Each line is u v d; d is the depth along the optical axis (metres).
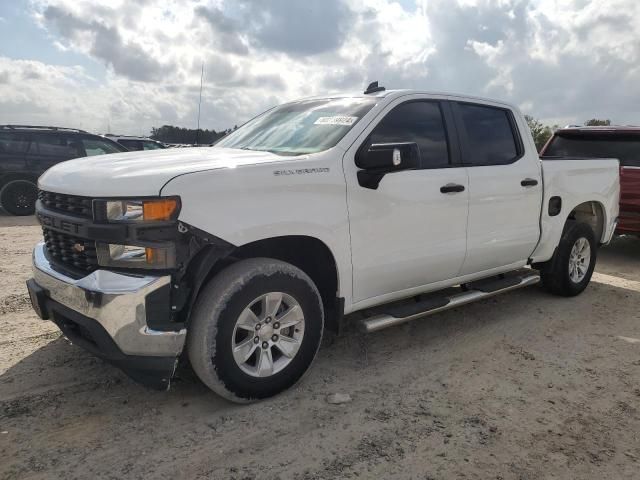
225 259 3.27
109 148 11.88
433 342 4.32
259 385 3.16
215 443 2.81
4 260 6.71
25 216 11.19
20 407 3.10
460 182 4.14
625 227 7.79
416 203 3.83
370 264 3.63
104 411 3.10
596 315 5.12
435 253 4.03
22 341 4.05
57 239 3.21
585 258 5.71
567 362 4.00
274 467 2.63
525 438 2.95
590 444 2.91
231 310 2.97
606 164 5.92
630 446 2.90
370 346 4.20
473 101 4.52
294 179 3.19
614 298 5.73
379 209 3.62
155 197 2.75
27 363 3.67
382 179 3.62
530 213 4.88
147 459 2.66
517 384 3.61
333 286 3.56
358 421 3.07
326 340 4.28
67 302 2.95
